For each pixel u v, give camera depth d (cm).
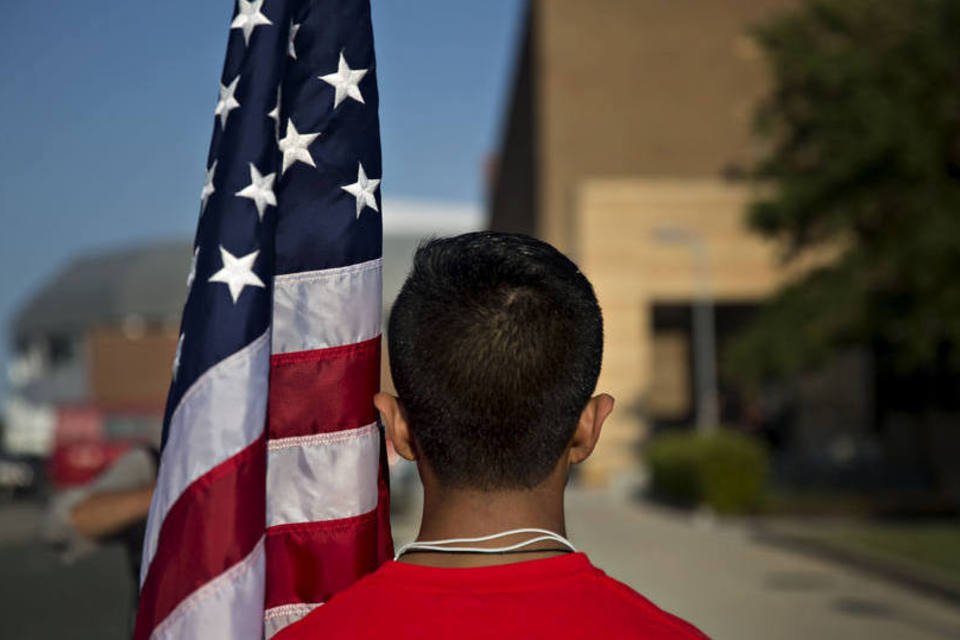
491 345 149
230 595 178
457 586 146
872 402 4225
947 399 3356
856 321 2188
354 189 211
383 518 210
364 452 204
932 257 2009
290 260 208
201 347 187
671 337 5450
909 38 2047
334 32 215
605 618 143
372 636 142
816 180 2206
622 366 4378
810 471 3484
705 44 4997
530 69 5378
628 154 4956
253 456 184
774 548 1898
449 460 152
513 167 6125
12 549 1916
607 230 4431
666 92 4978
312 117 212
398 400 164
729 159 4947
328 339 206
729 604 1269
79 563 1683
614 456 4306
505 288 153
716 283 4391
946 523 2209
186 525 180
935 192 2023
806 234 2372
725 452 2527
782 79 2294
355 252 209
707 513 2517
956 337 2000
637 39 4984
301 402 204
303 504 202
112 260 9131
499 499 153
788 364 2244
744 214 2439
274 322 206
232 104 200
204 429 183
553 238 4906
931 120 2019
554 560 149
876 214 2202
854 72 2070
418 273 159
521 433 150
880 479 3266
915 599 1307
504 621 142
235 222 192
